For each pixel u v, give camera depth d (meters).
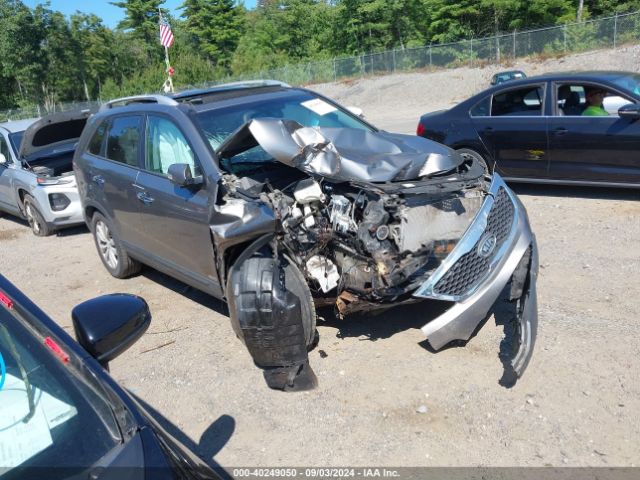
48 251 8.84
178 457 1.93
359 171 4.46
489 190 4.66
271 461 3.64
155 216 5.60
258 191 4.61
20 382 1.98
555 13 41.94
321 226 4.41
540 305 5.14
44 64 57.97
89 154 6.82
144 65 68.56
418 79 35.59
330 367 4.55
